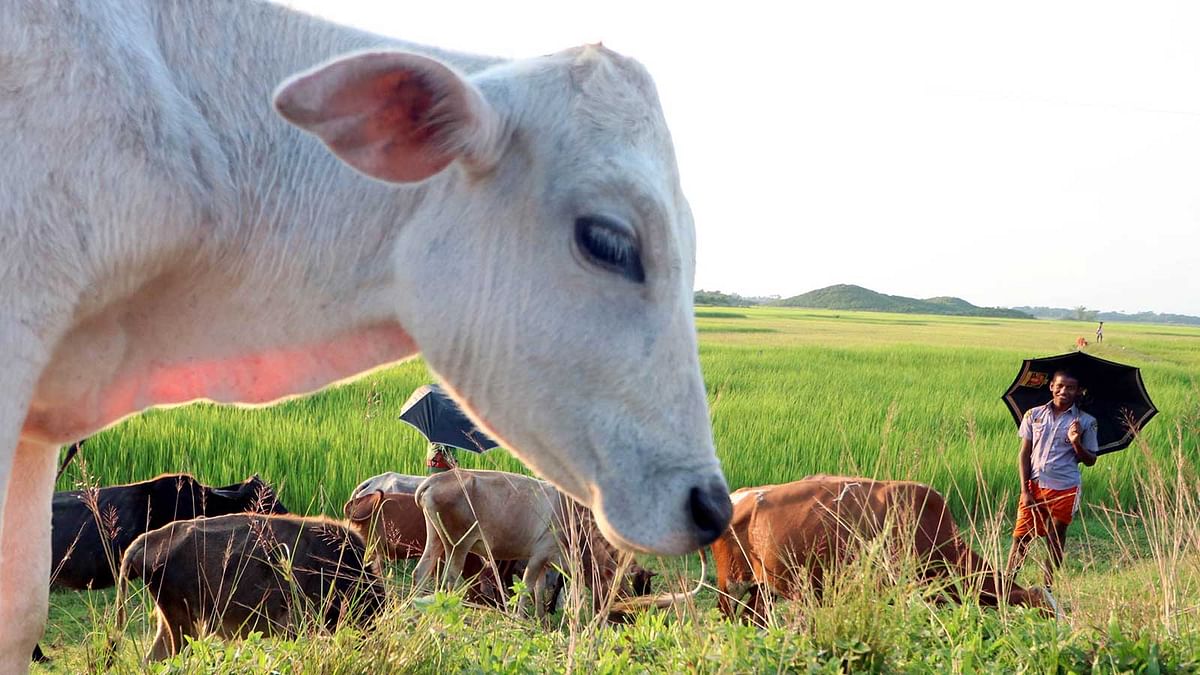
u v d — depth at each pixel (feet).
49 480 10.68
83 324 9.29
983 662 15.05
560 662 14.62
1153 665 14.44
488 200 9.34
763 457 47.11
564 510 30.91
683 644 15.28
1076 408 28.60
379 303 9.84
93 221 8.71
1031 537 28.40
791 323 235.40
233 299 9.77
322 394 55.67
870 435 52.21
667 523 8.97
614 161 9.16
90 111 8.75
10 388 8.43
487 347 9.36
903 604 16.24
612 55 9.79
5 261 8.39
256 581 21.09
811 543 22.85
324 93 8.07
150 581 21.57
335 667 14.02
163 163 9.10
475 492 31.12
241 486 31.78
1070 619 16.66
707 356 109.09
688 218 9.73
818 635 15.02
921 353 124.77
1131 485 44.62
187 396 10.02
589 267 9.12
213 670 14.51
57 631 24.52
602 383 9.14
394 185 9.53
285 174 9.75
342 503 40.22
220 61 9.84
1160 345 175.22
